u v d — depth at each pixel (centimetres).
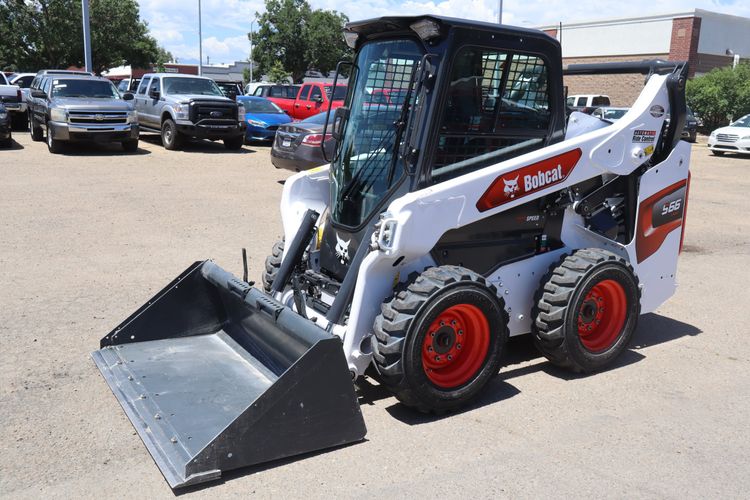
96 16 4719
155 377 462
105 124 1802
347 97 521
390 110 474
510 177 463
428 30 439
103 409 449
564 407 466
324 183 573
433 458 397
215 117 1939
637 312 527
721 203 1391
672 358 563
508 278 503
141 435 393
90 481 369
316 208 571
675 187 570
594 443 417
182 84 2061
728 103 3162
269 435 377
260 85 2616
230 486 365
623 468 389
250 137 2180
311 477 374
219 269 516
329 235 519
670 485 372
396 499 356
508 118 481
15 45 4494
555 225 521
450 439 419
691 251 969
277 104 2472
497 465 390
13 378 492
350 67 523
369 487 366
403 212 420
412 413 453
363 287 436
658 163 558
